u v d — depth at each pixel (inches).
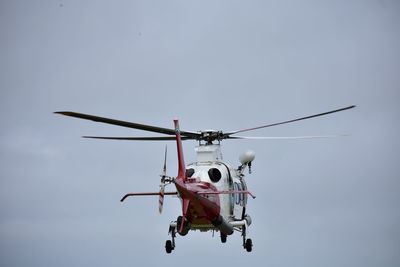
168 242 2945.4
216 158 3011.8
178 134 2760.8
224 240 3063.5
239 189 3097.9
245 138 3085.6
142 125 2746.1
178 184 2564.0
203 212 2753.4
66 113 2598.4
